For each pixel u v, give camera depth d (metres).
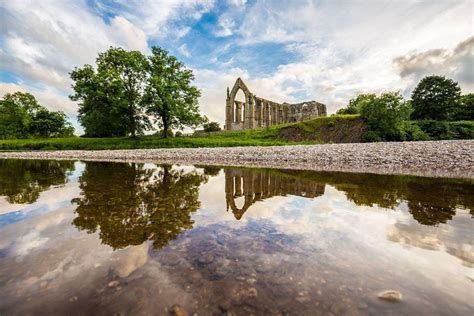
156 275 1.75
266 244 2.31
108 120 33.97
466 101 54.22
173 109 33.31
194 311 1.39
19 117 57.47
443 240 2.38
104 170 9.52
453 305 1.43
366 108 36.53
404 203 3.92
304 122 40.38
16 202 4.02
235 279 1.71
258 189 5.36
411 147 14.40
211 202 4.08
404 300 1.48
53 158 18.44
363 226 2.82
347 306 1.43
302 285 1.64
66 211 3.46
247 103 58.34
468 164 9.77
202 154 17.78
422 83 49.38
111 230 2.69
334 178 7.04
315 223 2.95
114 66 33.53
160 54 35.16
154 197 4.46
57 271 1.79
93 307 1.41
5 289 1.57
